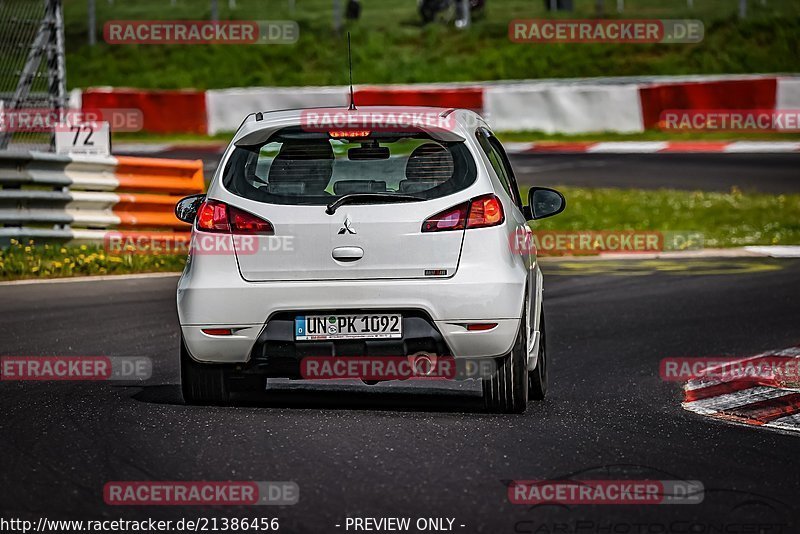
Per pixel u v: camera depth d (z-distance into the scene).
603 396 29.48
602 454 22.09
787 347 37.06
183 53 154.38
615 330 40.97
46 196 55.97
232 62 151.62
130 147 112.19
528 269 26.72
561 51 148.25
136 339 36.75
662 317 43.59
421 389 29.70
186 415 25.14
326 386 29.94
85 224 58.44
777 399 28.67
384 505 18.23
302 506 18.14
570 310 45.44
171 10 178.38
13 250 54.38
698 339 38.94
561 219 74.31
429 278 24.78
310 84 146.00
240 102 122.31
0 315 41.22
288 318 24.98
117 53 155.62
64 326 39.06
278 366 25.41
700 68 143.12
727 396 29.33
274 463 20.78
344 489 19.11
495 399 25.78
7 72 64.12
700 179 93.31
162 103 122.62
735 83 116.81
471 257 24.84
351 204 24.86
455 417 25.45
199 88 145.75
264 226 24.95
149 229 61.50
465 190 25.05
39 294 46.59
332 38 156.88
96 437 22.89
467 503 18.42
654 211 77.62
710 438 23.94
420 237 24.75
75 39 165.75
